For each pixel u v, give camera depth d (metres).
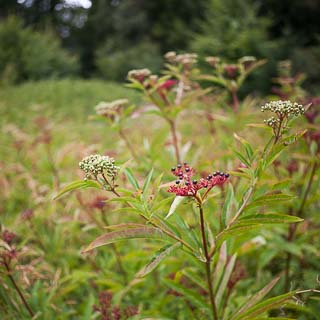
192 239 2.00
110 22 28.86
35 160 4.93
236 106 3.49
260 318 1.93
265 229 2.94
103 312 2.55
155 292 3.15
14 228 3.47
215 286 2.32
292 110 1.80
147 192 1.77
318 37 15.84
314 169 2.79
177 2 23.89
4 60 17.14
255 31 11.98
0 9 33.75
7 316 2.63
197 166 2.82
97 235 3.60
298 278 3.00
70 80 15.10
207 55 11.77
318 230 2.97
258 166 1.86
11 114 8.81
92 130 7.61
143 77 3.13
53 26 33.06
